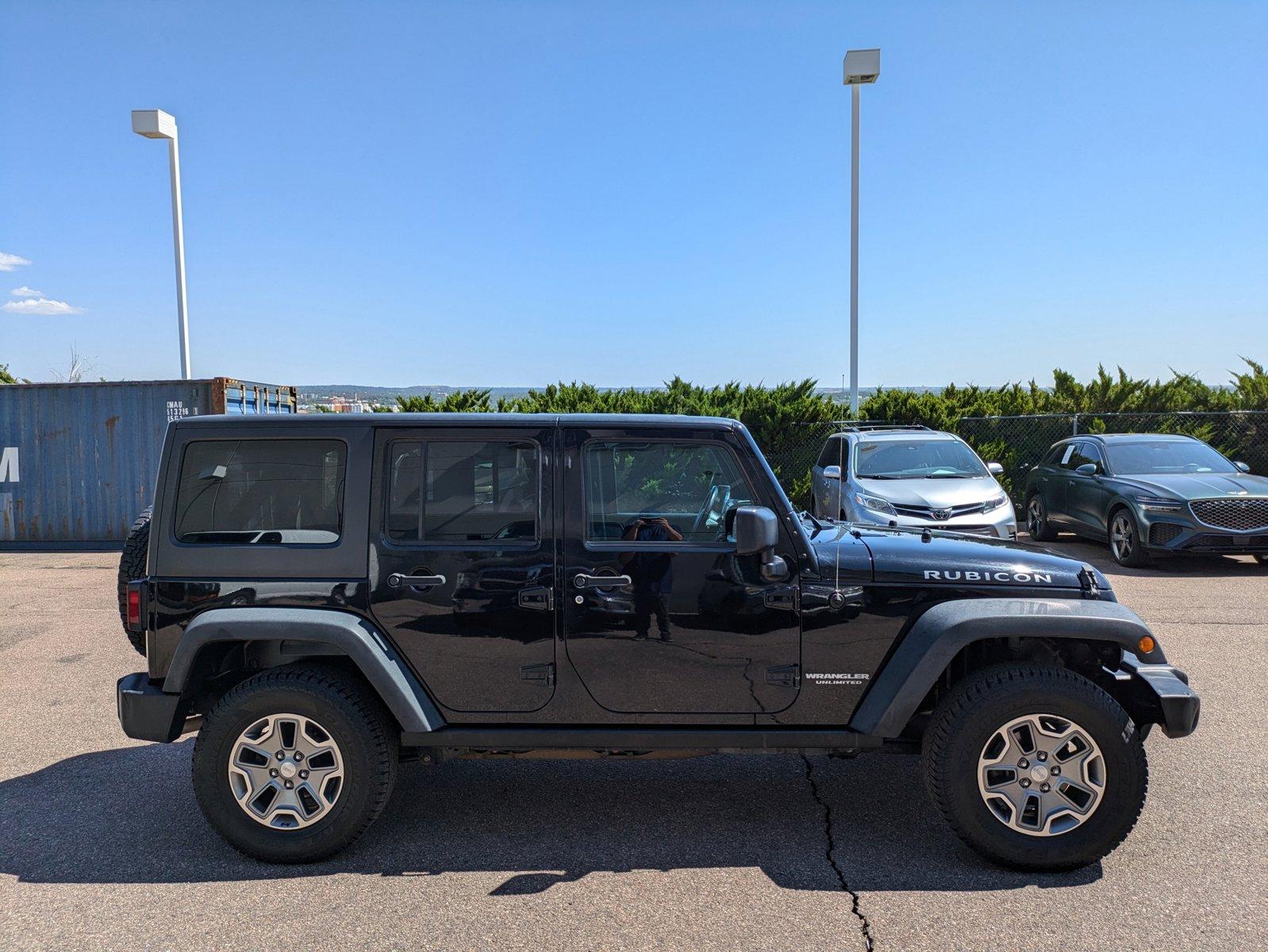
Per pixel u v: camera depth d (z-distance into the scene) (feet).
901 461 36.86
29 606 30.55
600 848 12.69
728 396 53.98
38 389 46.42
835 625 12.28
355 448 12.50
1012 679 11.68
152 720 12.35
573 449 12.45
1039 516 44.55
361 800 12.11
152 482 46.37
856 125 48.32
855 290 49.16
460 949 10.11
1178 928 10.34
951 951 9.95
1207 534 33.35
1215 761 15.44
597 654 12.30
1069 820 11.67
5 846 12.90
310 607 12.39
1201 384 55.36
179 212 51.65
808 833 13.15
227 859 12.43
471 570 12.32
